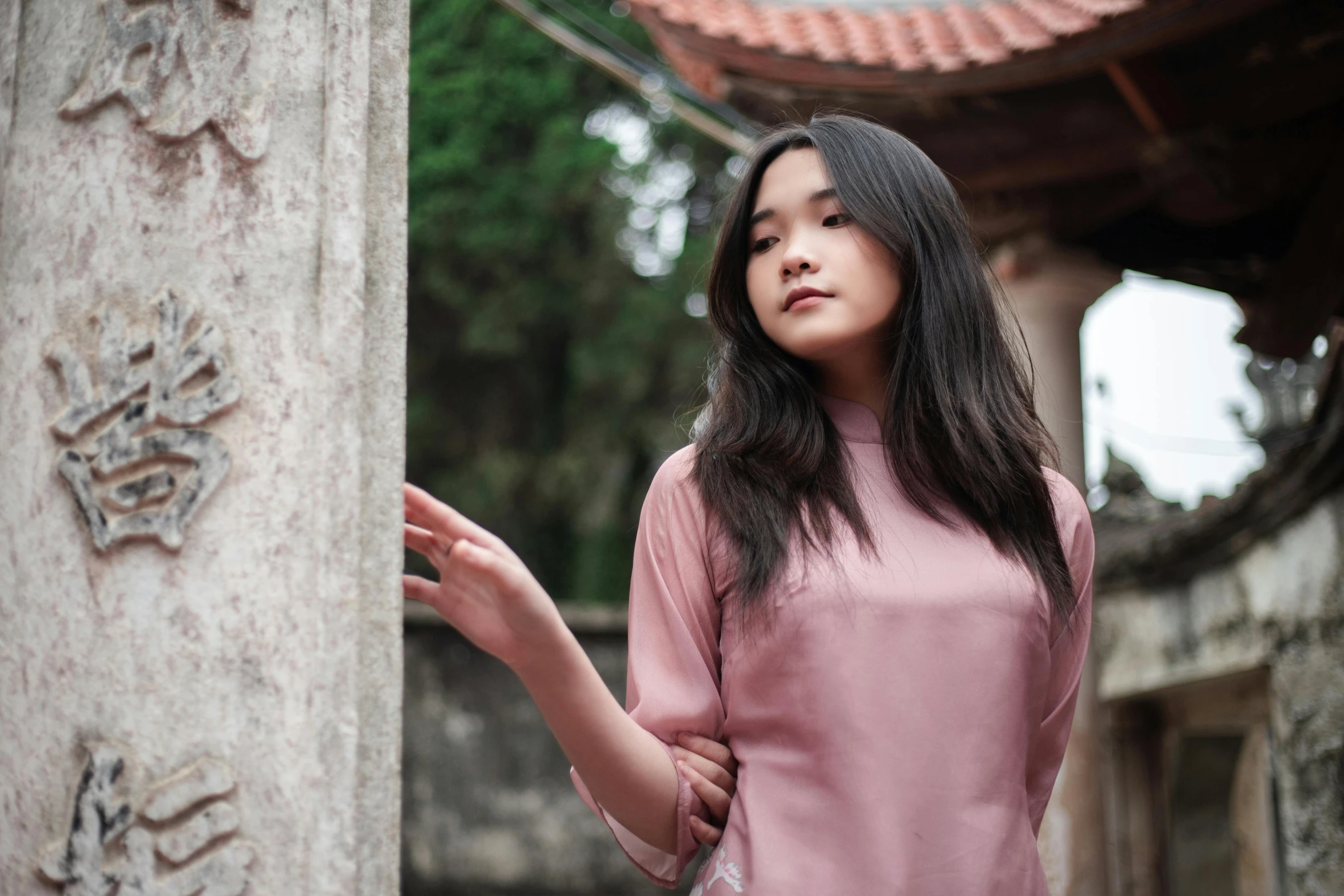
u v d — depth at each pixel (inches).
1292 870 194.5
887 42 173.9
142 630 43.4
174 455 44.4
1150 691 249.6
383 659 45.8
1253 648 209.9
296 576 44.8
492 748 282.2
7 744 43.2
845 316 59.3
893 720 52.5
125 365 45.0
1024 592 56.1
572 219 457.4
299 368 46.3
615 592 468.4
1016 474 59.6
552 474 464.4
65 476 44.4
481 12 410.9
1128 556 242.1
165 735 42.9
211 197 46.8
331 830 43.7
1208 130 160.7
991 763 53.0
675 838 54.3
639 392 454.6
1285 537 196.7
